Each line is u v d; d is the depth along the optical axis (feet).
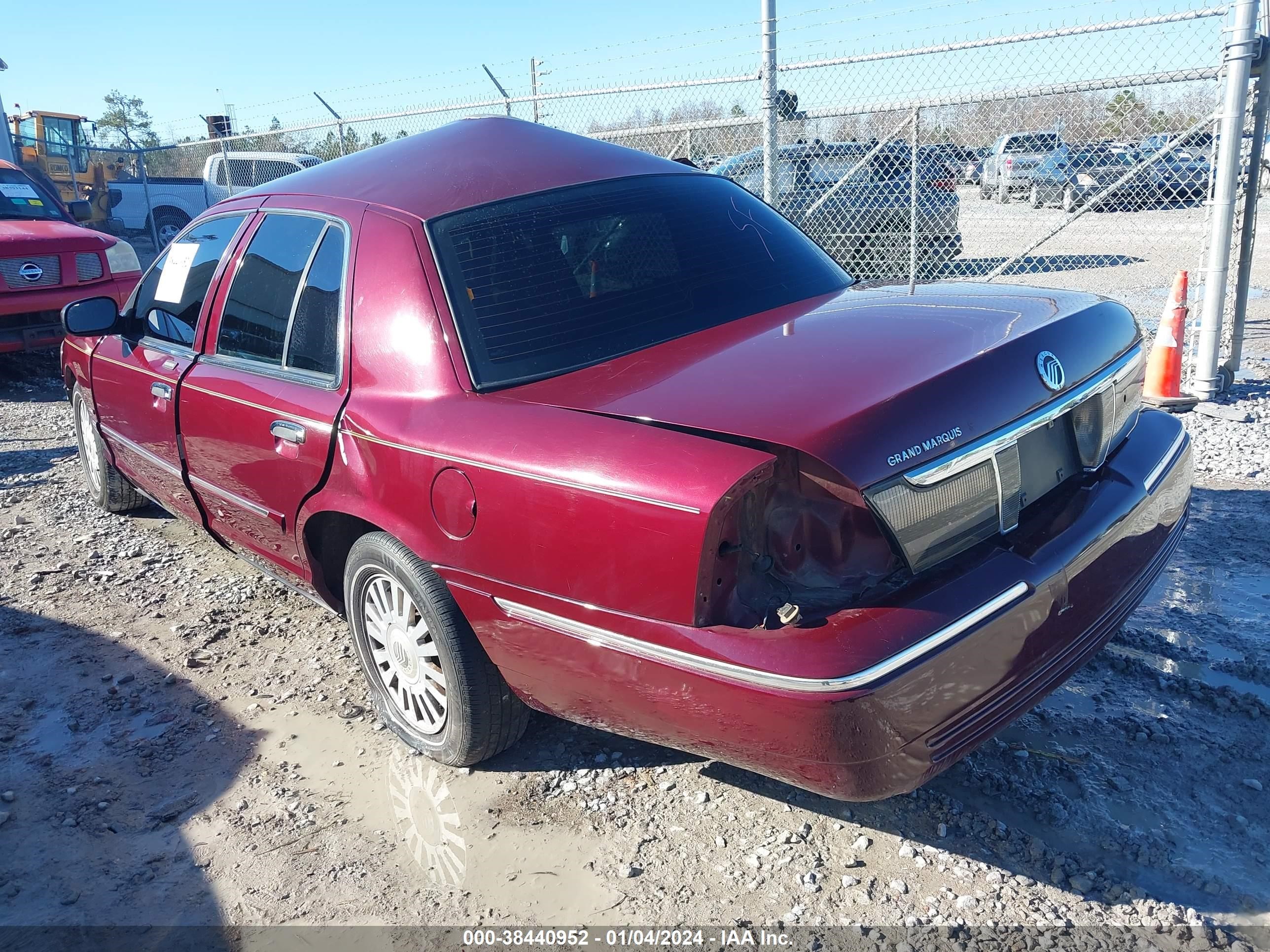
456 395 9.14
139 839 9.43
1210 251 21.07
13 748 11.05
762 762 7.45
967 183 32.73
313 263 11.05
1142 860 8.27
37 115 64.23
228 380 11.89
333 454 10.14
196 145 48.75
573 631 8.14
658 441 7.61
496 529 8.46
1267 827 8.56
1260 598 12.58
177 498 14.32
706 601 7.32
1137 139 24.21
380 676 10.83
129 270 30.66
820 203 27.94
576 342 9.41
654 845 8.91
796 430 7.20
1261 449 18.28
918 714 7.14
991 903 7.93
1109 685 10.87
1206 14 20.17
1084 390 8.73
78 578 15.61
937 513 7.47
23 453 23.02
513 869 8.73
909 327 8.87
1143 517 9.19
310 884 8.70
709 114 30.09
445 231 10.07
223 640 13.37
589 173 11.28
